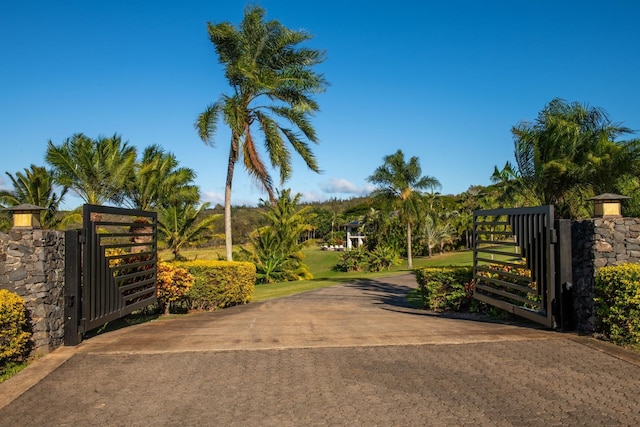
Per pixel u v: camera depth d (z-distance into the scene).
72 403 4.32
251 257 29.19
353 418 3.92
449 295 10.51
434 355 5.71
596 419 3.85
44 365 5.45
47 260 6.07
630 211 13.72
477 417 3.91
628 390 4.47
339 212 79.88
